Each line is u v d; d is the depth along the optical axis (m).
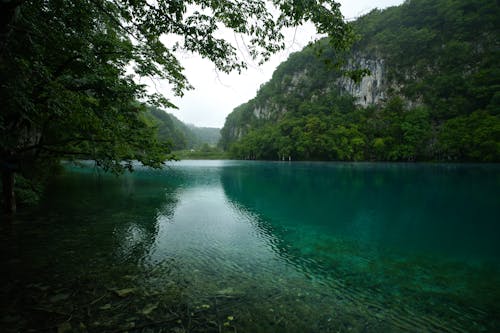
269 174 39.97
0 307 4.48
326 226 12.11
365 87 114.62
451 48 97.94
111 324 4.16
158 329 4.09
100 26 6.65
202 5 3.94
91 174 31.97
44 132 8.18
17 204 11.95
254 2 3.66
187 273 6.41
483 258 8.32
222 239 9.55
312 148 85.25
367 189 23.73
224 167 59.12
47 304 4.65
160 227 10.62
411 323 4.79
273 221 12.80
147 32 4.67
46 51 5.93
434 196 19.89
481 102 74.75
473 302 5.60
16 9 3.65
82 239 8.53
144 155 9.94
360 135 86.25
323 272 6.98
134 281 5.79
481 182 26.91
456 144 62.44
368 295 5.79
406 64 107.00
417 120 78.75
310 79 141.62
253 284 6.04
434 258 8.30
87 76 6.34
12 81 4.18
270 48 4.20
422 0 122.94
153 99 8.05
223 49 4.49
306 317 4.79
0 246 7.54
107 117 7.24
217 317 4.56
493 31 93.19
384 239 10.23
